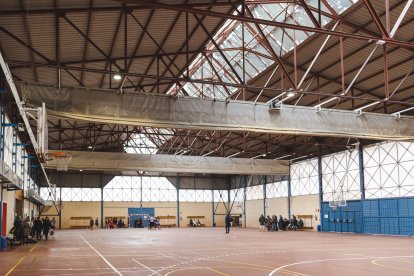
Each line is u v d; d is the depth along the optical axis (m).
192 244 29.89
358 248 25.95
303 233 46.31
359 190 45.25
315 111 26.20
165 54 27.28
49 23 21.17
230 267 16.81
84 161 45.94
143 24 23.20
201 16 23.67
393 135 27.55
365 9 24.67
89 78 30.05
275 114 25.28
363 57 29.70
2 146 25.91
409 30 25.98
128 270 16.11
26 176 42.41
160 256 21.42
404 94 34.88
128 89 34.25
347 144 46.84
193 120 23.75
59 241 34.38
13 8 19.34
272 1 24.70
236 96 37.72
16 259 20.42
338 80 33.62
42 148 19.59
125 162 47.44
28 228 31.39
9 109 30.86
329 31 19.56
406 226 39.25
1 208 26.59
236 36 31.17
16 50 23.78
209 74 35.38
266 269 16.11
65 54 25.09
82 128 45.50
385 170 42.06
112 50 25.70
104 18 21.75
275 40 29.59
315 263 18.06
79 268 16.80
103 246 28.58
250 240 34.19
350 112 26.91
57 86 21.62
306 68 31.95
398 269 16.06
